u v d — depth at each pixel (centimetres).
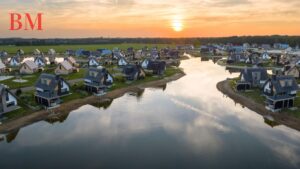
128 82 8606
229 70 12044
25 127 4878
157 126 4994
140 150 4000
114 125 5034
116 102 6600
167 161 3672
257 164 3597
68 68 9769
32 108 5728
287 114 5397
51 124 5056
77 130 4778
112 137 4481
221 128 4900
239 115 5622
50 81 6391
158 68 10100
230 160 3703
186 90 7981
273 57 14900
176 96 7244
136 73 9006
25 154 3869
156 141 4328
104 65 12056
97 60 12862
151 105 6369
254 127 4928
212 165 3569
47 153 3897
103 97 6919
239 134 4612
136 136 4528
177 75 10369
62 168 3481
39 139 4388
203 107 6209
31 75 9425
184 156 3822
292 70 8788
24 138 4422
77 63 12406
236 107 6194
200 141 4334
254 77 7638
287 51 18138
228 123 5156
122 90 7725
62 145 4166
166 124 5100
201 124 5109
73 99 6538
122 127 4934
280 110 5631
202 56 19100
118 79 8675
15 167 3497
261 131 4734
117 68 11138
